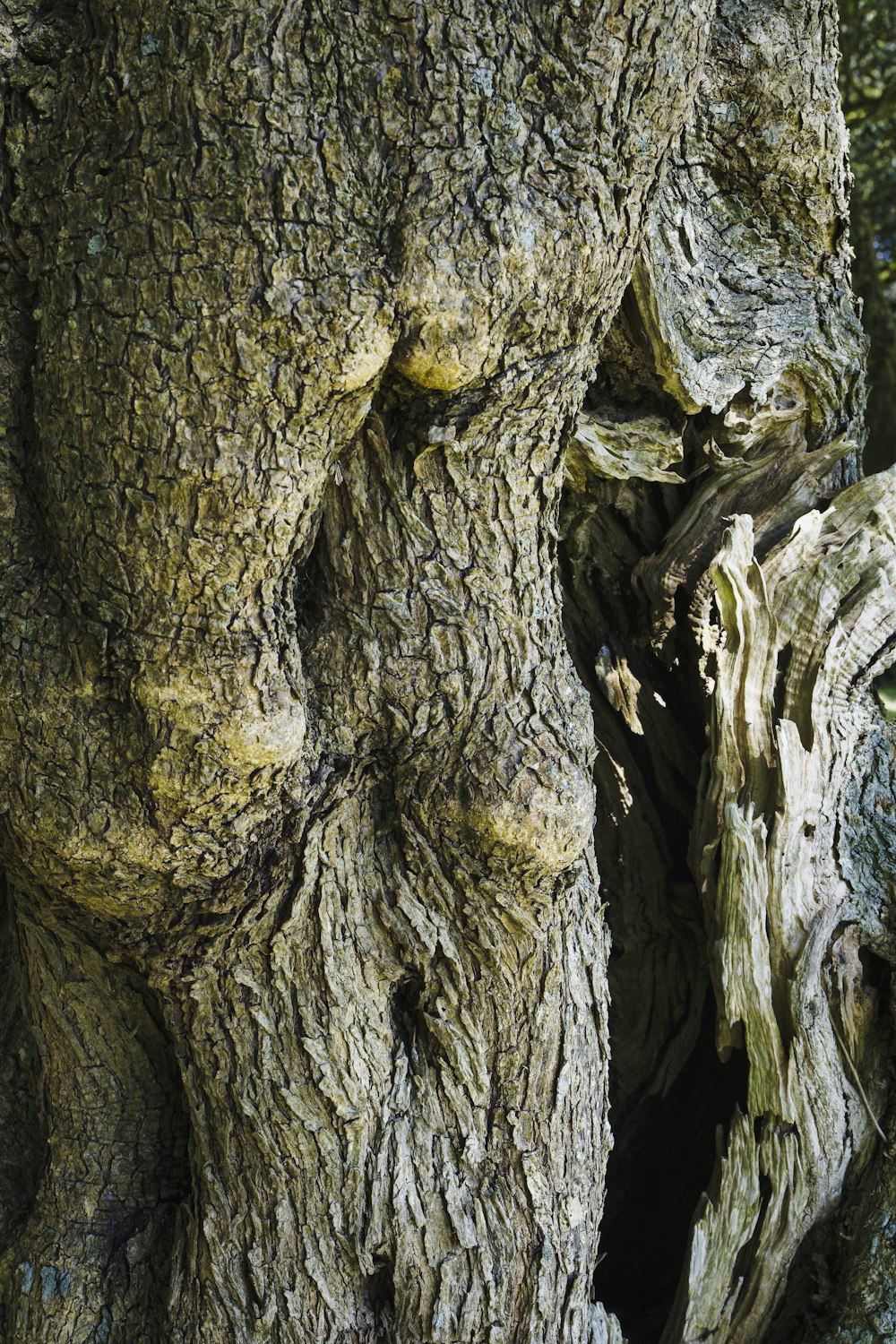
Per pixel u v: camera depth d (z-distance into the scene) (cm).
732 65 268
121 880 238
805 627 281
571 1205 256
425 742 245
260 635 234
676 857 296
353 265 226
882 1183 275
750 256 276
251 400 227
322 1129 248
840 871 280
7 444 238
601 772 294
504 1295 251
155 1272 255
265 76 224
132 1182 258
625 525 288
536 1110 254
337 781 245
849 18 784
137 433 228
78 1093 257
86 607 234
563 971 255
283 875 245
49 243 232
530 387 238
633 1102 298
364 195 227
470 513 243
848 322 282
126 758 234
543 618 250
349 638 243
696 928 292
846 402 287
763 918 275
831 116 274
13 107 235
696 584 283
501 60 228
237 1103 248
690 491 288
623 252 239
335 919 248
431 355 229
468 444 240
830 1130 276
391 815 250
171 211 225
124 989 255
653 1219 297
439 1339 249
